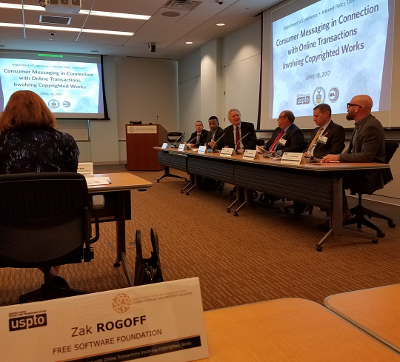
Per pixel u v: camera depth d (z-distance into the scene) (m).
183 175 7.29
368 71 4.32
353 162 2.82
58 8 4.48
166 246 2.82
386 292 0.72
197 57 8.98
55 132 1.54
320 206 2.73
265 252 2.66
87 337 0.47
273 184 3.24
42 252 1.39
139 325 0.48
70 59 9.03
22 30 6.89
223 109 7.93
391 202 4.29
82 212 1.45
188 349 0.49
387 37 4.07
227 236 3.07
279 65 5.89
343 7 4.61
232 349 0.52
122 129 9.91
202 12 6.02
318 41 5.05
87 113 9.30
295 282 2.12
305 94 5.39
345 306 0.66
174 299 0.51
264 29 6.16
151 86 10.07
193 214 3.89
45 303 0.46
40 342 0.45
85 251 1.52
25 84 8.71
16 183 1.27
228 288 2.06
